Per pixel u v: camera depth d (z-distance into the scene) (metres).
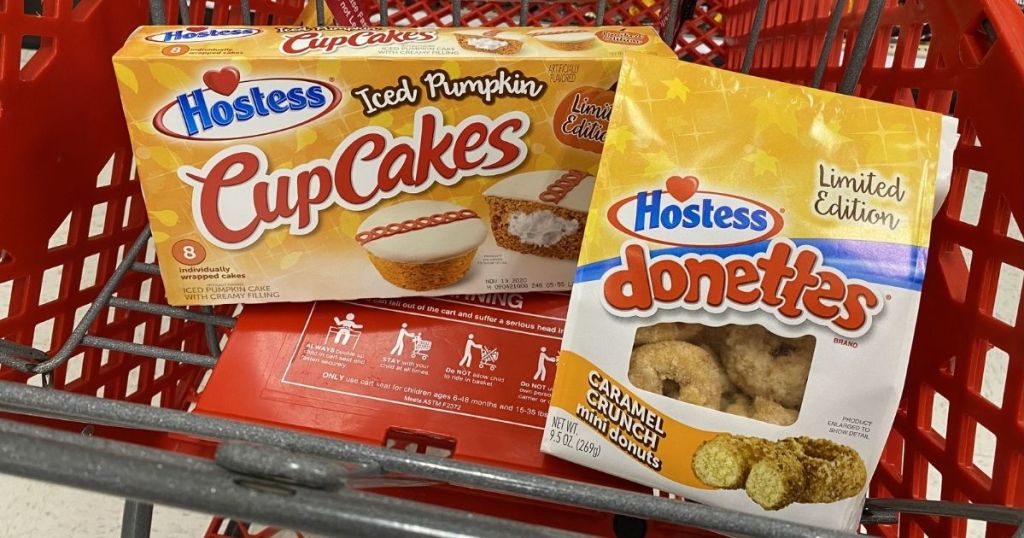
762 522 0.42
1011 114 0.59
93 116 0.74
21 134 0.65
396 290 0.70
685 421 0.56
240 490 0.34
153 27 0.64
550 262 0.68
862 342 0.55
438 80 0.60
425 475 0.46
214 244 0.66
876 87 0.78
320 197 0.65
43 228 0.69
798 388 0.56
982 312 0.64
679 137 0.56
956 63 0.66
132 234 0.83
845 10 0.83
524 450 0.64
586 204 0.66
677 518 0.44
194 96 0.60
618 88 0.56
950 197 0.69
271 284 0.69
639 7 1.08
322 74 0.60
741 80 0.56
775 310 0.56
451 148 0.63
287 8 1.00
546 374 0.68
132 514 0.66
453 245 0.67
